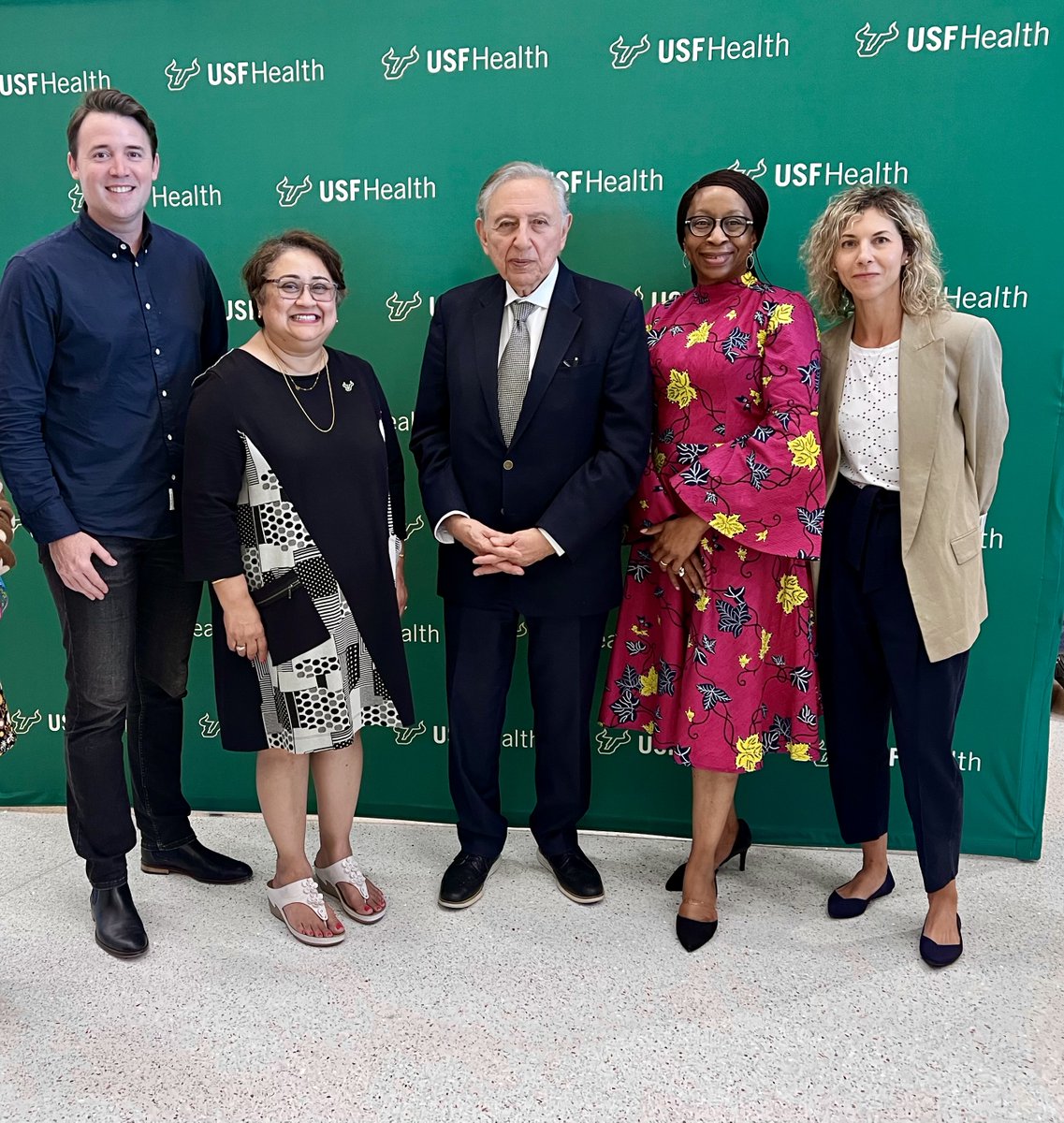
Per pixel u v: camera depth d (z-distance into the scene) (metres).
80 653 1.93
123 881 2.03
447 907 2.13
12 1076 1.62
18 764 2.66
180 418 1.96
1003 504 2.24
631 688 2.10
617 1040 1.70
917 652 1.87
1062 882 2.24
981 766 2.35
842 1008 1.78
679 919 2.02
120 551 1.94
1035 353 2.16
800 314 1.85
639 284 2.28
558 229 1.90
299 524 1.83
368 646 1.92
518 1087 1.59
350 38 2.25
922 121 2.11
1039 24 2.04
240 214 2.36
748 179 1.88
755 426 1.89
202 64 2.29
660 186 2.23
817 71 2.13
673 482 1.88
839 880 2.27
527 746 2.53
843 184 2.17
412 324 2.38
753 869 2.32
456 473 2.04
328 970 1.91
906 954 1.95
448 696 2.17
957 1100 1.56
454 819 2.58
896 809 2.43
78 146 1.78
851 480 1.91
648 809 2.51
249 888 2.24
